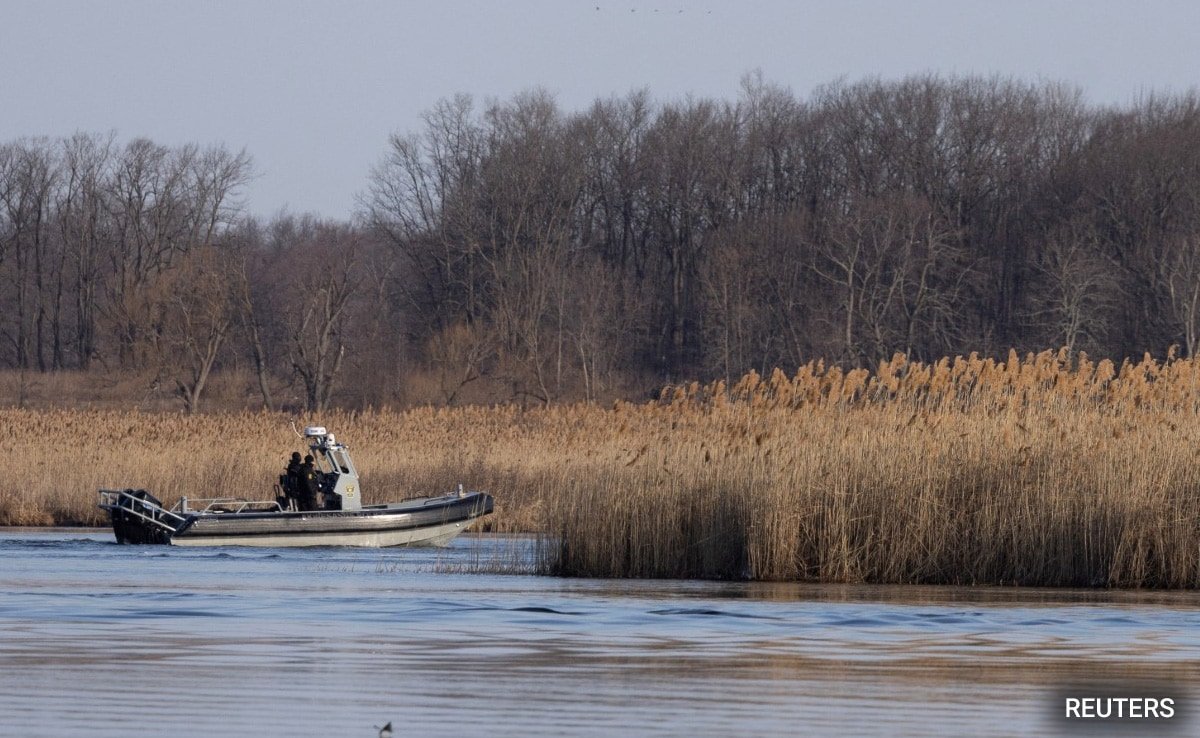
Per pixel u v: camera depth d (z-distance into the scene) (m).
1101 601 72.56
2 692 46.41
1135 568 79.50
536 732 41.25
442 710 44.03
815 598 73.44
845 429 87.75
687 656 54.09
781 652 55.16
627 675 49.91
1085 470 82.69
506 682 48.53
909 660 53.53
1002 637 59.62
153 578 83.31
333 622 62.91
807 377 95.06
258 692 46.56
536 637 58.75
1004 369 92.12
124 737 40.38
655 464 88.38
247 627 61.34
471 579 84.19
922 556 82.56
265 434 157.00
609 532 87.06
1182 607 70.00
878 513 83.69
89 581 81.06
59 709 43.91
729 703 45.28
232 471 139.25
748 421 93.38
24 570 88.44
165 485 136.00
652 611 67.44
